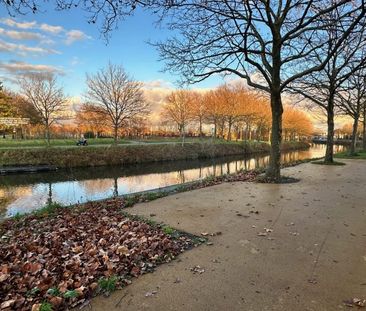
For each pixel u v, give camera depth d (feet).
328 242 16.26
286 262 13.78
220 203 25.59
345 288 11.48
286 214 21.88
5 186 66.13
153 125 224.94
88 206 25.61
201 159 129.80
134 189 61.41
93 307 10.28
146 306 10.34
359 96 78.74
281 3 35.94
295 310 10.09
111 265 12.93
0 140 130.31
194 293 11.13
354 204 24.98
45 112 122.21
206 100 170.71
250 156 150.20
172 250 15.08
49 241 16.43
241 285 11.70
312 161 69.92
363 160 71.51
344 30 30.27
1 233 19.11
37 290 11.06
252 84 38.09
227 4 28.63
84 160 96.89
